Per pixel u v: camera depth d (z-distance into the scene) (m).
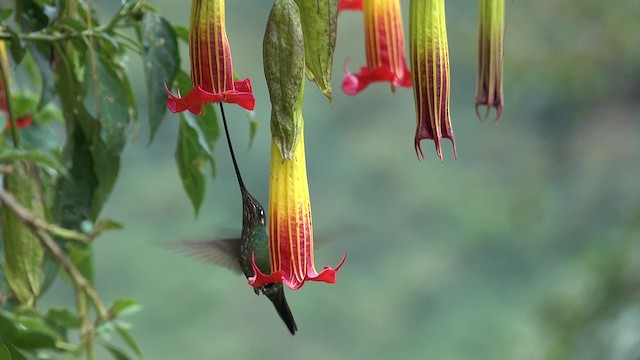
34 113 4.61
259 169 18.36
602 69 12.83
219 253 4.62
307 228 3.11
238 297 18.47
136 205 17.77
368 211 19.98
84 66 4.31
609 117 13.92
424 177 19.83
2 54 4.16
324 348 19.16
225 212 18.20
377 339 19.42
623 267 8.43
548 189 14.99
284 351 18.69
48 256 4.26
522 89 13.21
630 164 14.14
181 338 17.84
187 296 18.02
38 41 4.03
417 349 18.98
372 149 20.31
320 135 20.45
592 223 14.50
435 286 19.25
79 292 4.27
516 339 10.12
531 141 15.77
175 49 3.93
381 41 3.66
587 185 14.62
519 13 12.70
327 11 3.21
